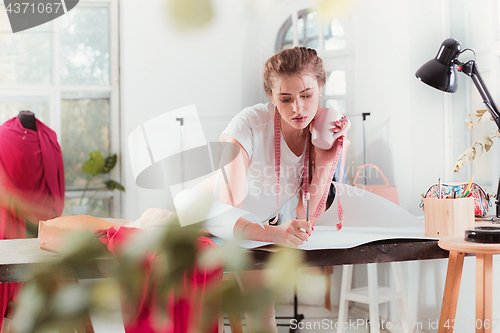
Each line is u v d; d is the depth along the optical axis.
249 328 0.22
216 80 2.78
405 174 2.43
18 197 0.32
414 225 1.33
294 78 0.83
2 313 1.32
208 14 0.19
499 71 1.94
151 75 2.98
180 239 0.23
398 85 2.48
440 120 2.32
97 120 3.88
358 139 2.96
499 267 1.71
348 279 2.30
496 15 1.96
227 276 0.23
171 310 0.22
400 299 2.22
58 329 0.21
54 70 3.81
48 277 0.22
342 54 3.03
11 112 3.77
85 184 3.78
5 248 0.67
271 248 0.76
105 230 0.29
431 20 2.33
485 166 2.08
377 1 2.62
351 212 1.38
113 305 0.22
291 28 3.13
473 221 1.14
